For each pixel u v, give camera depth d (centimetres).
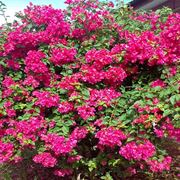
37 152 396
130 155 351
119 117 371
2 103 411
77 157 387
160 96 358
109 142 353
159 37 406
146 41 395
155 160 375
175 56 380
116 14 460
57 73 428
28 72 411
